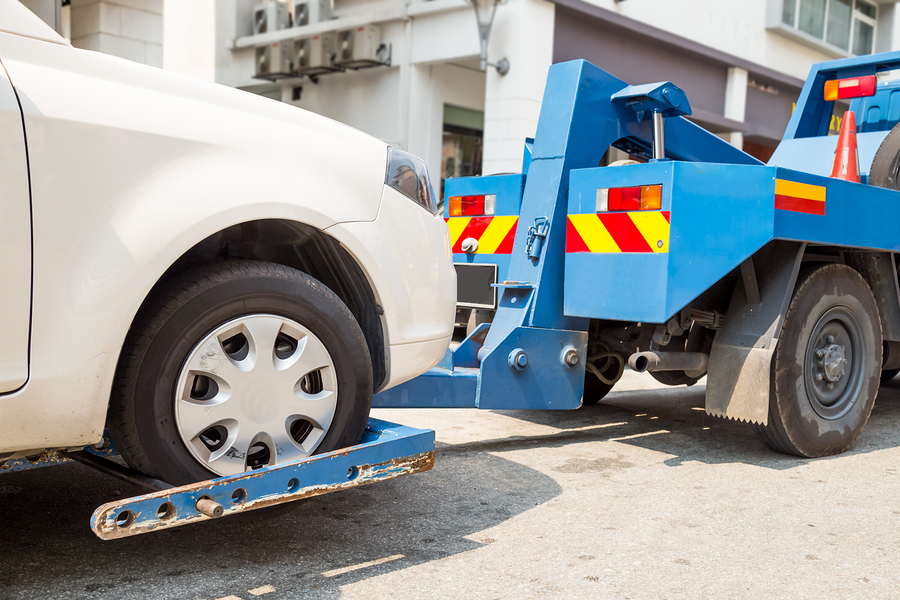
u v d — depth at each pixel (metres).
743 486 3.37
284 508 2.29
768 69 15.75
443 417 4.64
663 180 3.33
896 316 4.39
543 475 3.45
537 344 3.74
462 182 4.70
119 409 2.06
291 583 2.23
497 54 11.32
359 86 13.33
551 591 2.24
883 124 5.25
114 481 3.04
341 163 2.43
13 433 1.90
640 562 2.47
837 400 4.05
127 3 6.59
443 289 2.77
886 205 4.12
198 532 2.59
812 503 3.15
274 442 2.26
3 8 1.91
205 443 2.16
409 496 3.08
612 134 4.06
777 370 3.74
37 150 1.86
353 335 2.41
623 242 3.48
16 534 2.50
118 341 1.97
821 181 3.71
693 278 3.37
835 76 5.30
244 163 2.19
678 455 3.89
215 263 2.21
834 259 4.07
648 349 4.18
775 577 2.39
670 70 13.91
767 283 3.81
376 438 2.54
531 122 11.38
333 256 2.52
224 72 13.92
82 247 1.92
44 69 1.93
